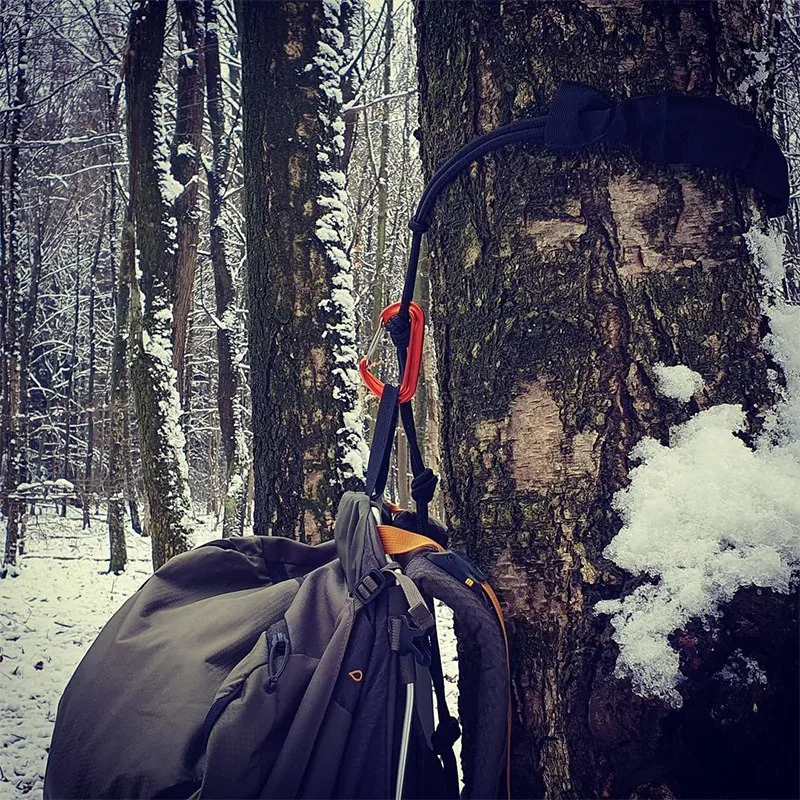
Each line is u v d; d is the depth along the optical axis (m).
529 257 1.10
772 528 0.94
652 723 0.94
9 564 14.21
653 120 1.01
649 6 1.06
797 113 4.87
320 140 3.94
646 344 1.03
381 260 13.93
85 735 1.09
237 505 10.16
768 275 1.07
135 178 7.03
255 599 1.18
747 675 0.92
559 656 1.04
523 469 1.09
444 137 1.22
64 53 12.99
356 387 3.95
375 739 0.97
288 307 3.86
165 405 6.89
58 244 22.50
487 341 1.14
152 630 1.19
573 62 1.08
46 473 26.31
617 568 0.99
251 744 0.97
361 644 1.00
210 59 10.02
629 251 1.05
